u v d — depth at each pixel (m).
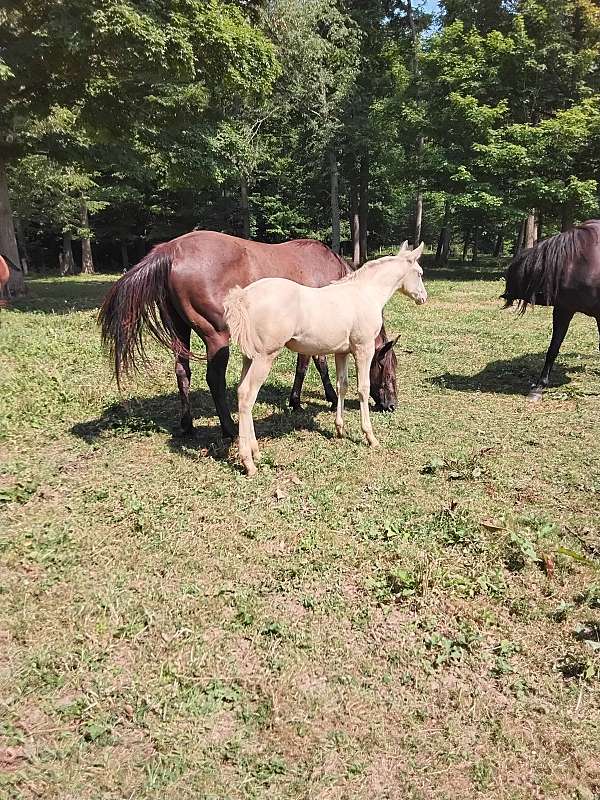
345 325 4.99
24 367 7.54
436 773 2.22
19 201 23.70
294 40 20.73
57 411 6.18
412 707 2.52
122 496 4.39
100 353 8.37
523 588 3.34
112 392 6.87
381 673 2.70
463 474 4.75
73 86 12.70
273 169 29.02
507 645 2.87
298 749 2.30
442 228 27.55
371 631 2.98
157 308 5.42
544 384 7.21
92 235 30.50
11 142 13.80
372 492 4.50
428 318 12.93
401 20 27.66
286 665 2.72
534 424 6.05
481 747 2.33
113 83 13.12
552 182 20.27
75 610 3.09
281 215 30.34
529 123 22.61
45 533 3.86
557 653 2.84
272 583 3.35
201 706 2.48
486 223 29.16
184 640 2.87
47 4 10.82
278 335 4.60
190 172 16.28
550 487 4.59
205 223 31.92
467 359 9.06
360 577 3.42
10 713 2.43
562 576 3.43
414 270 5.67
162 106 14.03
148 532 3.90
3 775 2.15
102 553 3.65
